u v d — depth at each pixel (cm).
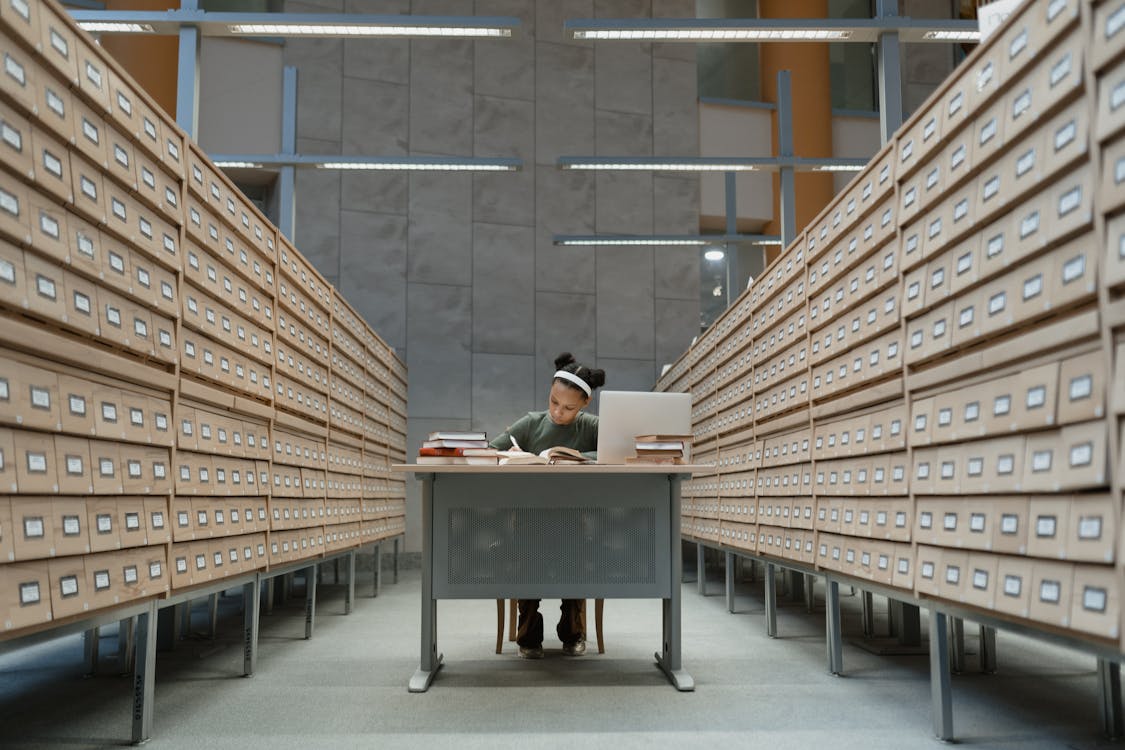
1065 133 219
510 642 507
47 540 235
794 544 470
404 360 1111
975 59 267
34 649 497
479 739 299
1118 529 196
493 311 1146
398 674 416
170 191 328
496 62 1179
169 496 319
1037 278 235
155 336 313
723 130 1249
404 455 1026
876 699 358
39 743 298
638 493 412
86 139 262
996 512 252
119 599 276
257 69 1073
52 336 240
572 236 1041
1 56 219
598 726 316
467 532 408
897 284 335
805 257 459
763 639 520
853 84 1293
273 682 399
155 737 305
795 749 287
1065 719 325
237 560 394
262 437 444
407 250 1126
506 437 475
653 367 1187
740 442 629
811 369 448
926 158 303
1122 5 196
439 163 792
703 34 549
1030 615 234
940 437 288
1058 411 220
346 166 789
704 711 339
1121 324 196
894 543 332
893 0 532
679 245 1211
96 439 266
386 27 552
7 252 223
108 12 523
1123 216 198
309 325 554
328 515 596
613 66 1220
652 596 407
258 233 441
